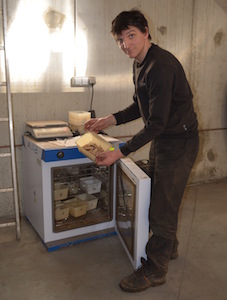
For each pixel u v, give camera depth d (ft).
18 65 8.72
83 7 9.15
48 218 7.64
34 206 8.38
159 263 6.33
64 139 8.07
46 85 9.17
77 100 9.66
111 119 7.39
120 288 6.49
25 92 8.96
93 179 8.81
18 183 9.39
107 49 9.75
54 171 8.21
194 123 6.24
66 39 9.13
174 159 6.07
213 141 12.50
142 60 5.90
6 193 9.34
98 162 6.07
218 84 12.05
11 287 6.46
